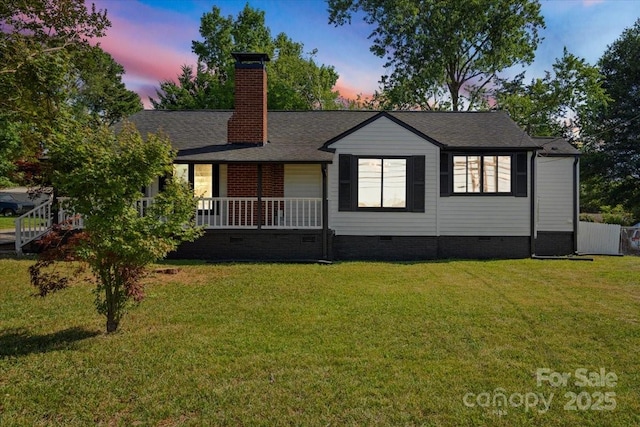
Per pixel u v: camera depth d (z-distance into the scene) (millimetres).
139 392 4094
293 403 3887
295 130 15398
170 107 44750
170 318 6535
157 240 5809
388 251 13797
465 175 13977
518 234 14000
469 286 9078
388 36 30031
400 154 13758
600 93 26172
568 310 7094
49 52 10812
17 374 4500
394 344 5422
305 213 14250
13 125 22047
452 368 4680
